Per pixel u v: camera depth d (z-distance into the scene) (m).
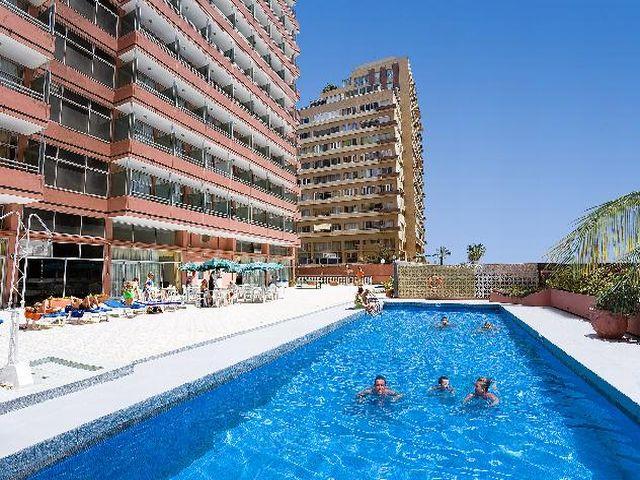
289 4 52.12
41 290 18.53
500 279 22.73
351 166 64.12
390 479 4.25
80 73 21.56
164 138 27.11
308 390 7.57
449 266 23.61
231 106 33.84
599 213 9.01
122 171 22.31
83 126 21.69
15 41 16.97
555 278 18.59
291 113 49.44
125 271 23.50
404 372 8.99
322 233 63.66
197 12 31.44
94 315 14.77
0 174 15.84
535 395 7.17
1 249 17.14
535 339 10.87
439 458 4.79
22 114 16.67
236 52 36.97
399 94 69.31
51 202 19.30
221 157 34.00
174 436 5.40
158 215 24.17
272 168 41.06
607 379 6.01
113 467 4.49
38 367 6.59
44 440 3.99
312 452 4.95
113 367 6.42
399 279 24.33
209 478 4.26
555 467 4.50
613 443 5.18
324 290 37.12
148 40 24.75
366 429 5.70
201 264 20.59
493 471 4.44
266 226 39.72
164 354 7.96
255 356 7.99
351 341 12.70
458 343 12.32
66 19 21.17
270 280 38.84
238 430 5.61
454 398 7.07
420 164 83.00
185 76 28.12
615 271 12.46
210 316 15.12
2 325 12.37
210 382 6.53
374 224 61.34
